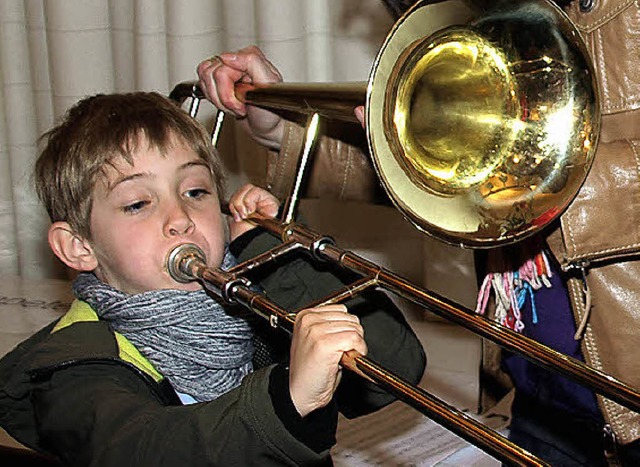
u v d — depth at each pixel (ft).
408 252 7.39
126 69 7.98
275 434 3.04
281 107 4.30
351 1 7.09
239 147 7.38
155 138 3.99
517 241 3.62
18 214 8.50
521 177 3.66
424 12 3.55
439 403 2.90
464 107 3.74
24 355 3.99
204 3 7.45
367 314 4.48
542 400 4.33
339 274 4.57
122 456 3.22
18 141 8.43
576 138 3.60
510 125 3.72
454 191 3.65
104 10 7.92
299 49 7.26
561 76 3.64
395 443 4.95
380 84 3.50
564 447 4.27
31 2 8.14
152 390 3.71
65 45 7.98
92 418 3.40
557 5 3.69
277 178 4.81
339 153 4.72
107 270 4.08
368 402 4.47
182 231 3.92
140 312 3.84
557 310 4.08
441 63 3.68
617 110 3.76
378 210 7.39
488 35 3.71
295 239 4.11
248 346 4.12
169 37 7.57
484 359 4.77
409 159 3.60
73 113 4.30
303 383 3.05
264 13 7.25
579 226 3.57
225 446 3.09
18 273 8.61
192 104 5.00
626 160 3.57
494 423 5.16
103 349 3.75
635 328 3.72
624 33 3.71
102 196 3.97
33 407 3.87
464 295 7.03
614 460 3.91
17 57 8.34
